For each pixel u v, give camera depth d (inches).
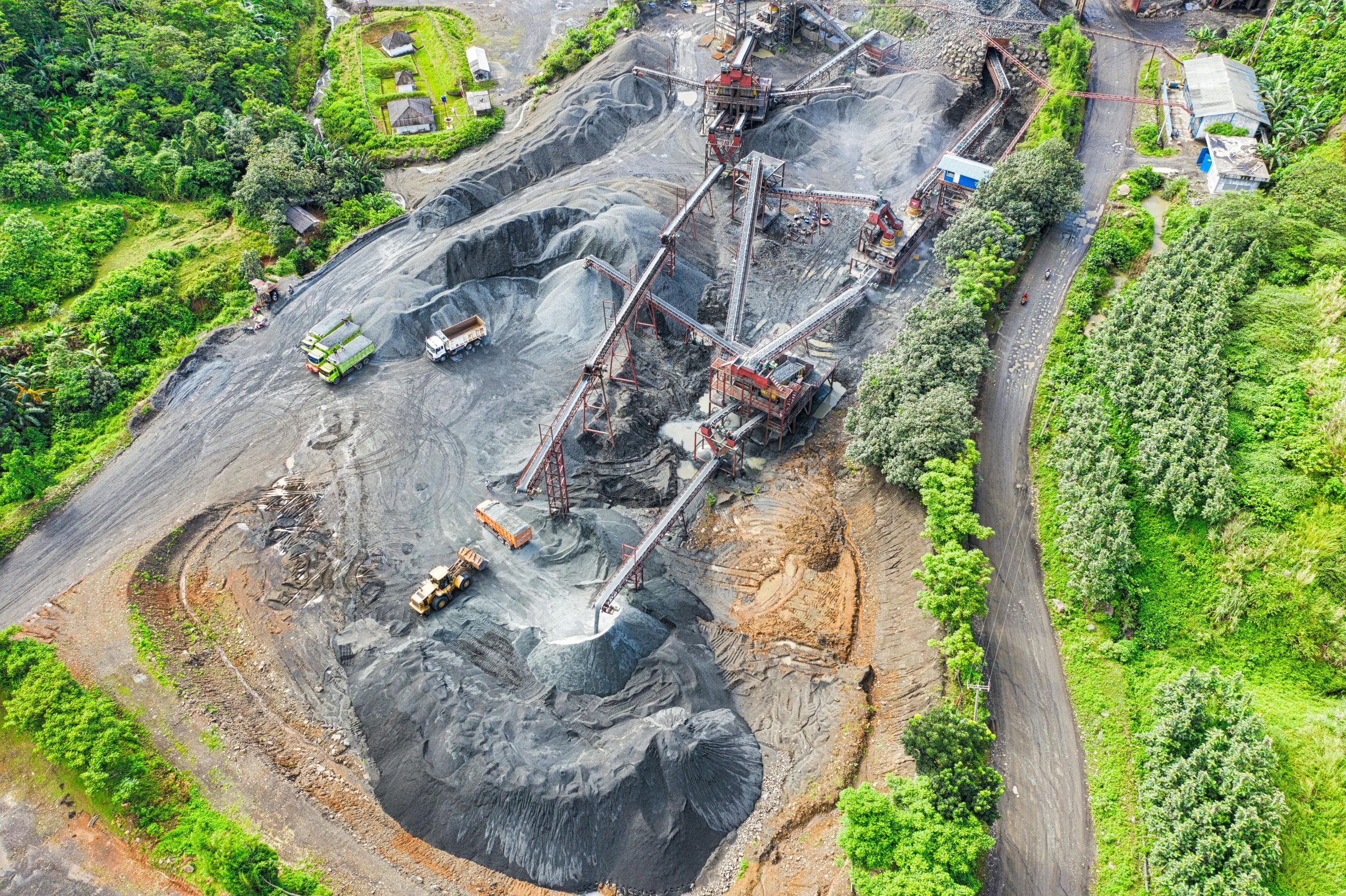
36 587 2955.2
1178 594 2819.9
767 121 5009.8
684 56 5738.2
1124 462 3142.2
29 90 4630.9
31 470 3253.0
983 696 2632.9
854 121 5083.7
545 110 5260.8
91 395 3560.5
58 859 2330.2
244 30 5502.0
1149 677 2664.9
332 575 3024.1
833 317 3681.1
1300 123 4308.6
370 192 4749.0
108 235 4212.6
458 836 2364.7
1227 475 2896.2
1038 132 4724.4
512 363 3799.2
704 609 2945.4
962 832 2153.1
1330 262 3526.1
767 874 2320.4
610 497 3289.9
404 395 3659.0
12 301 3836.1
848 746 2564.0
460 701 2576.3
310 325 3946.9
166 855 2324.1
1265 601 2696.9
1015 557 3002.0
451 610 2893.7
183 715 2598.4
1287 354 3255.4
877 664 2785.4
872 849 2151.8
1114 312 3592.5
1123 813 2380.7
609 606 2743.6
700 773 2417.6
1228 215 3722.9
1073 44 4990.2
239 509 3235.7
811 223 4443.9
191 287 4052.7
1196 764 2315.5
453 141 5083.7
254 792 2454.5
